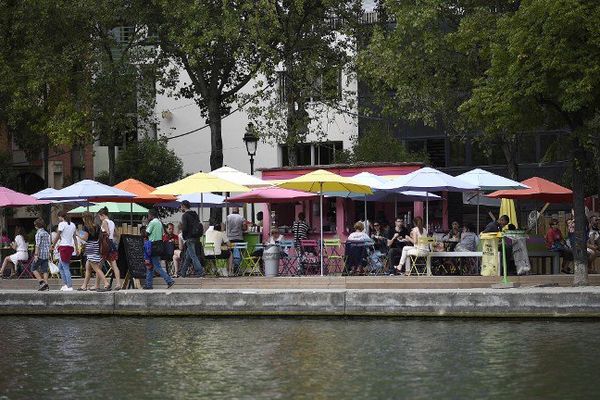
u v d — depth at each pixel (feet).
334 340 86.07
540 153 234.99
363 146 203.72
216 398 61.77
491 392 61.87
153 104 203.51
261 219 157.28
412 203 162.71
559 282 112.37
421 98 172.35
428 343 83.10
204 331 94.32
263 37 179.52
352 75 196.03
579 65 104.47
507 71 110.11
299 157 252.01
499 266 116.37
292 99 192.44
